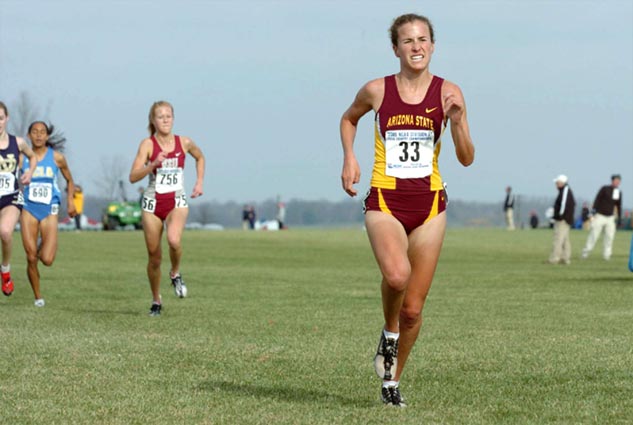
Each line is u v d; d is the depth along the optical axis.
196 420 15.42
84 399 17.02
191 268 57.59
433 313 32.19
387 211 16.11
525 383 18.88
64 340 24.44
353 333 26.62
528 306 34.69
